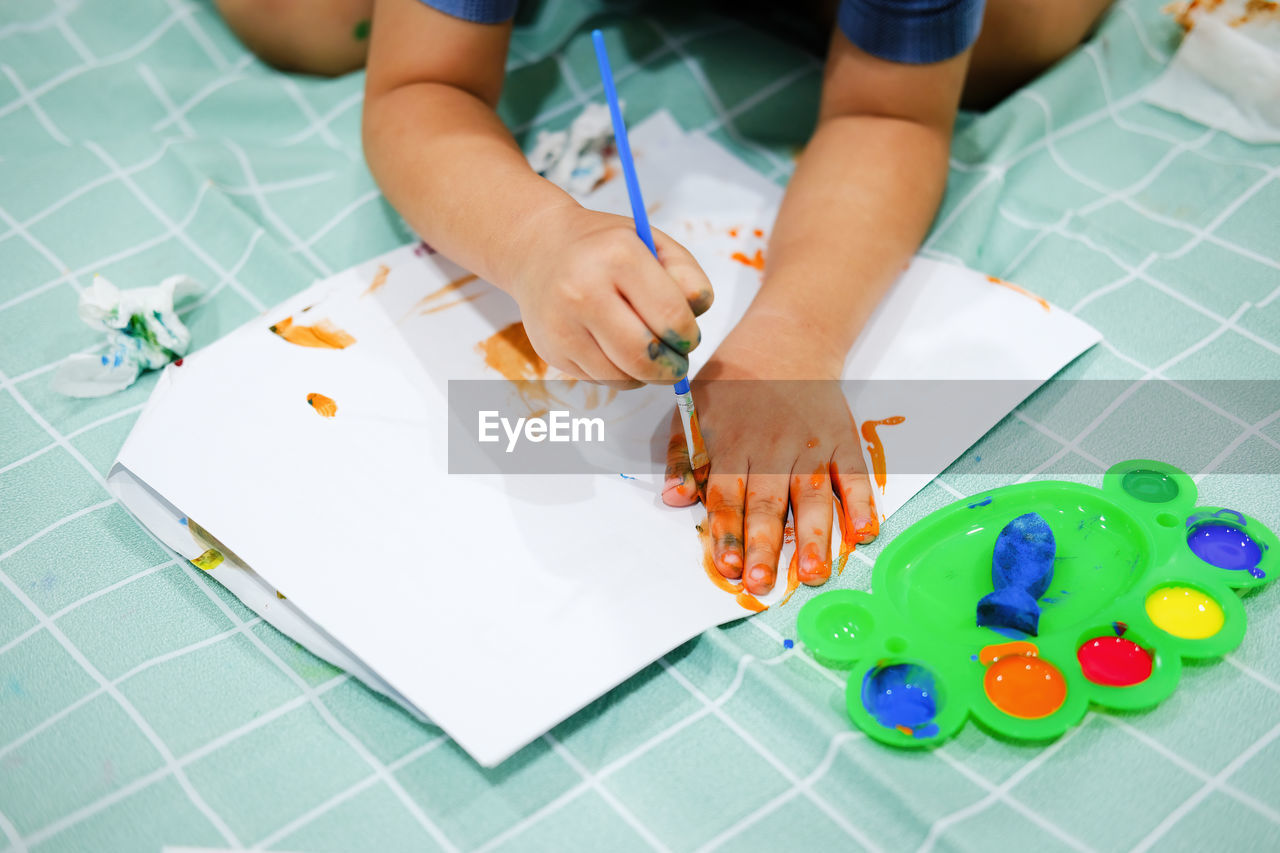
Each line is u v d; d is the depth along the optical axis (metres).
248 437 0.68
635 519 0.66
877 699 0.60
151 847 0.57
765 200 0.84
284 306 0.76
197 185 0.85
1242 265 0.79
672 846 0.56
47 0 0.95
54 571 0.66
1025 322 0.75
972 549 0.65
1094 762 0.58
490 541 0.65
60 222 0.84
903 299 0.77
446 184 0.73
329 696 0.61
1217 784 0.57
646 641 0.61
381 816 0.57
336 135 0.91
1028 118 0.86
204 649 0.63
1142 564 0.63
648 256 0.60
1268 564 0.62
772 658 0.62
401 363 0.73
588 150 0.87
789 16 0.99
